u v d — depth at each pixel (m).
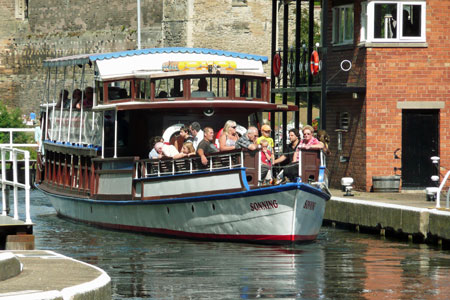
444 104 38.88
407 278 22.27
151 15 91.38
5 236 24.17
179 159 28.72
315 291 20.58
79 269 16.00
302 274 22.77
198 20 86.94
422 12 38.72
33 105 109.25
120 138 31.69
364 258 25.33
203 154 28.00
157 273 22.86
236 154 27.33
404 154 38.94
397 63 38.72
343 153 40.62
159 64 32.00
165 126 30.94
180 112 30.94
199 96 30.92
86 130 33.72
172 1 88.62
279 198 26.70
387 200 33.78
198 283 21.50
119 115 31.61
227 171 27.45
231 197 27.42
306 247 27.38
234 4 86.06
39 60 108.31
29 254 18.20
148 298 19.72
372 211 30.64
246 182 27.08
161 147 29.66
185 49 32.28
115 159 31.11
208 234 28.52
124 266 24.00
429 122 39.06
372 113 38.59
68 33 104.31
